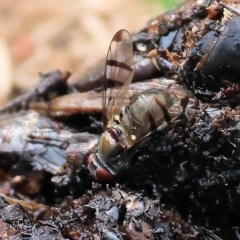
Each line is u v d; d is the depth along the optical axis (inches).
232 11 3.9
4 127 4.3
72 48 8.0
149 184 3.9
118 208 3.8
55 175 4.1
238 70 3.8
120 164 3.9
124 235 3.7
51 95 4.4
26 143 4.3
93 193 3.9
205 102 3.9
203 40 3.9
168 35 4.1
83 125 4.2
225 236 3.9
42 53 8.0
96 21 8.2
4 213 3.9
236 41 3.8
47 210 4.0
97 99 4.2
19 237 3.8
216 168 3.8
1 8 9.1
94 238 3.7
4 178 4.2
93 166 3.9
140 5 8.2
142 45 4.2
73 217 3.8
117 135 3.9
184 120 3.8
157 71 4.1
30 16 8.8
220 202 3.8
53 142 4.2
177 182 3.9
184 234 3.8
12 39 8.4
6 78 7.2
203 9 4.0
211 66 3.9
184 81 4.0
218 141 3.8
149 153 3.9
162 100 3.9
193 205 3.9
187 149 3.8
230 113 3.8
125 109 3.9
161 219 3.8
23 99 4.4
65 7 8.7
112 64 4.0
